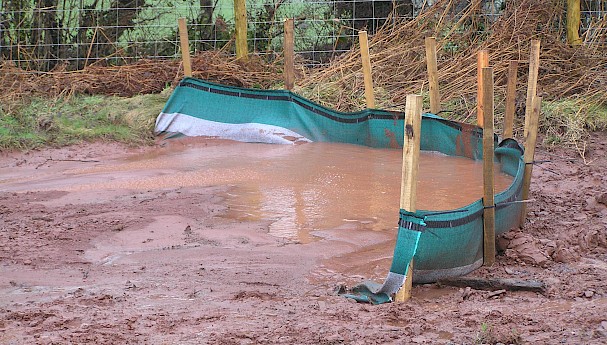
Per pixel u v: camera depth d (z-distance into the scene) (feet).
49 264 29.48
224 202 37.88
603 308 24.53
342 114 54.29
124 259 30.07
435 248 27.04
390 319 23.67
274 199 38.37
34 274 28.43
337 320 23.65
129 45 71.05
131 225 34.04
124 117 56.54
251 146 53.78
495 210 30.22
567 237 32.53
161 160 48.88
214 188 40.60
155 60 66.44
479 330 22.56
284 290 26.99
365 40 52.47
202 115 56.39
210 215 35.70
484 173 29.07
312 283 27.73
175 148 53.57
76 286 27.25
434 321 23.39
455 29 63.26
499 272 28.94
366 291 26.55
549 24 63.16
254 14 72.28
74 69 69.97
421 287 27.48
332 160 48.11
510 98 42.19
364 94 59.52
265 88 62.54
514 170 41.65
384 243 31.86
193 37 72.08
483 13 65.21
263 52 70.33
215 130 56.03
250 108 56.24
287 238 32.42
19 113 54.80
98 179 43.11
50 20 69.92
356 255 30.55
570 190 41.24
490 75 28.50
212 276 28.17
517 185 32.58
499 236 31.01
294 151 51.60
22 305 25.25
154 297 26.03
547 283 27.55
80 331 22.62
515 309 24.89
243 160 48.24
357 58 63.52
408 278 26.23
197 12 72.79
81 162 48.67
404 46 63.00
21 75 61.16
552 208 37.42
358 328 22.82
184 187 40.96
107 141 53.47
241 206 37.19
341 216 35.47
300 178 42.88
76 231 33.24
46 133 53.26
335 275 28.53
